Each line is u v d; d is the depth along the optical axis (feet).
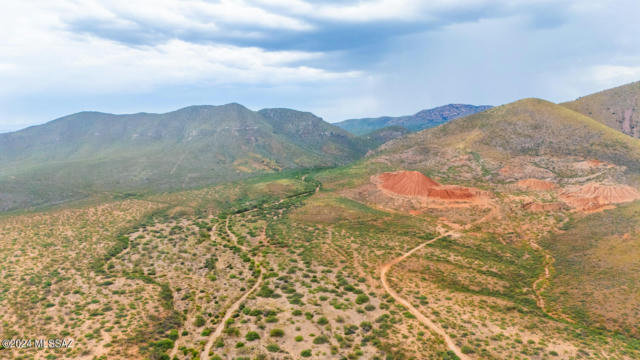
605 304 200.85
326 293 213.25
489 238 322.75
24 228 324.39
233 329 171.83
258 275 247.09
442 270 251.39
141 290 217.56
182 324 184.65
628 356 149.89
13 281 214.07
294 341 159.53
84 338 160.97
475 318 182.39
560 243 302.25
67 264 251.80
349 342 158.61
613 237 282.36
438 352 150.51
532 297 220.84
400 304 198.90
